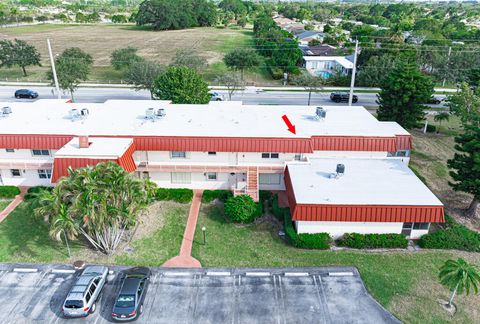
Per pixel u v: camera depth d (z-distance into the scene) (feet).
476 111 171.32
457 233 104.32
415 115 174.29
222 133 123.54
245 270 94.58
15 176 128.36
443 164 152.76
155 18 590.96
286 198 124.16
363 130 130.41
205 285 89.92
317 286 89.76
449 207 121.60
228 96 241.76
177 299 85.92
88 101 226.38
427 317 82.02
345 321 80.64
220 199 122.83
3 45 286.46
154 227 110.52
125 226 99.35
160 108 148.36
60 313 81.76
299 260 97.81
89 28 625.41
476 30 472.44
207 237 106.63
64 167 110.63
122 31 584.81
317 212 99.45
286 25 565.12
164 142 120.78
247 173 121.60
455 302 86.12
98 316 81.20
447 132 187.83
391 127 137.08
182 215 116.16
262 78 296.30
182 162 125.80
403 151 135.95
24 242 103.55
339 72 292.61
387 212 99.50
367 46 327.47
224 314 82.17
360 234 102.99
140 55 378.53
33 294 86.79
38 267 94.84
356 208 99.30
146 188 99.14
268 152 121.49
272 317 81.46
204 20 643.86
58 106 150.00
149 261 97.35
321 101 237.04
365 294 87.61
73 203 87.51
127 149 115.85
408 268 95.35
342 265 96.12
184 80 174.19
